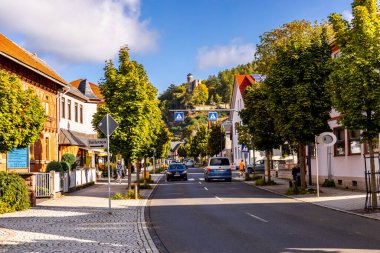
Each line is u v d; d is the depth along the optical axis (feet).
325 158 96.17
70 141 119.03
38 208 62.28
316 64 76.43
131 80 77.30
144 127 78.95
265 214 52.75
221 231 41.09
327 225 42.70
